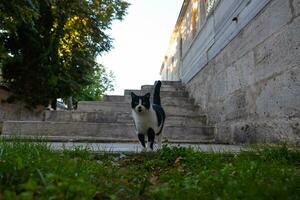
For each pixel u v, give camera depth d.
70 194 1.40
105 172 2.29
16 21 6.68
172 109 7.80
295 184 1.69
